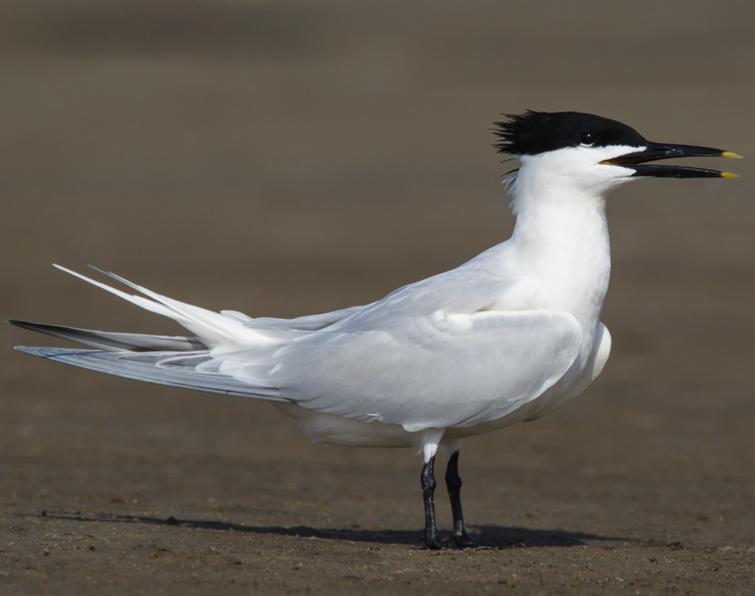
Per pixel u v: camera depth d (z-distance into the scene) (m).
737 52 50.22
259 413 16.48
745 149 34.22
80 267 24.73
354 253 25.97
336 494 12.15
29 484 11.79
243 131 39.75
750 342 20.19
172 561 8.06
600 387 17.80
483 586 7.83
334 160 35.72
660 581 8.23
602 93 43.38
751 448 14.83
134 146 37.59
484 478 13.34
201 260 25.38
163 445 14.34
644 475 13.52
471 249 26.28
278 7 62.59
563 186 9.20
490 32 56.72
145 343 9.56
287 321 9.67
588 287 9.25
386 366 9.00
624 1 61.62
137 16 59.56
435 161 35.28
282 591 7.48
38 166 34.69
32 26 57.53
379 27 58.88
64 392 17.17
